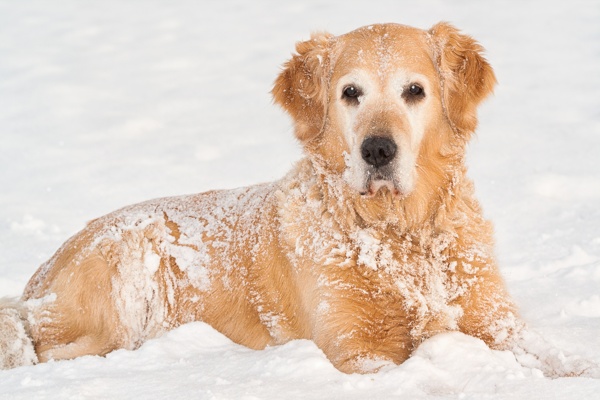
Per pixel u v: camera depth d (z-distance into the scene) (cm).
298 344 568
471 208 639
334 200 623
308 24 2327
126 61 2059
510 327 595
